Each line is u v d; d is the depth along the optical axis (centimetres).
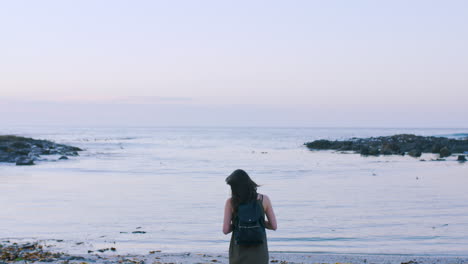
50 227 1595
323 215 1825
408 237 1430
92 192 2591
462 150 6800
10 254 1073
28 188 2756
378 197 2366
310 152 7150
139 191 2641
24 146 5794
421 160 5388
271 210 578
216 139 13850
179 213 1891
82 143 9931
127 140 12175
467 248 1279
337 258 1128
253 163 4978
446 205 2097
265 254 571
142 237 1437
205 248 1285
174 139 13425
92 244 1325
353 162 5122
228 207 580
